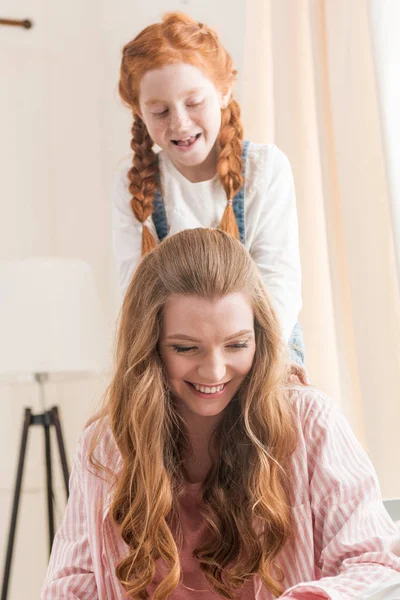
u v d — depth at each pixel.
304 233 2.67
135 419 1.41
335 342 2.63
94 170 3.70
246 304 1.36
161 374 1.42
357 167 2.43
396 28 2.28
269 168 2.22
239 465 1.44
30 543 3.58
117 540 1.47
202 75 2.15
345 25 2.46
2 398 3.62
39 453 3.63
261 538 1.39
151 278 1.39
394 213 2.25
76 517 1.55
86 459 1.52
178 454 1.47
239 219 2.19
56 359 2.90
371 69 2.43
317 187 2.68
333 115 2.48
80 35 3.73
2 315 2.90
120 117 3.63
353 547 1.27
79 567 1.50
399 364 2.37
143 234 2.24
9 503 3.59
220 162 2.19
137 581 1.39
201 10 3.35
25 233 3.71
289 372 1.53
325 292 2.65
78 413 3.66
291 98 2.70
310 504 1.41
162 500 1.40
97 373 3.16
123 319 1.45
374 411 2.36
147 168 2.28
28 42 3.75
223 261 1.35
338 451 1.41
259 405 1.41
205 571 1.41
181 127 2.13
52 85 3.76
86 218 3.72
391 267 2.40
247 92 2.93
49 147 3.75
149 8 3.52
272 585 1.35
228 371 1.36
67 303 2.94
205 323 1.32
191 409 1.41
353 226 2.42
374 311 2.38
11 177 3.72
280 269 2.17
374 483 1.37
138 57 2.16
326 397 1.48
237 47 3.22
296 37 2.71
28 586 3.55
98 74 3.69
